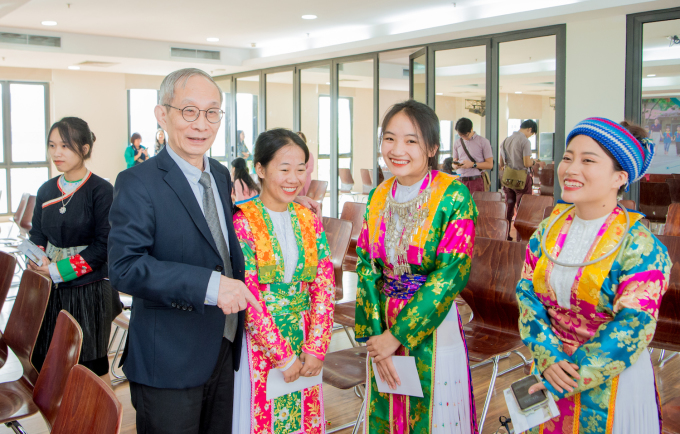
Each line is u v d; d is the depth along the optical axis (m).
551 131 6.01
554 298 1.58
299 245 1.83
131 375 1.52
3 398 2.00
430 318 1.72
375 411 1.93
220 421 1.68
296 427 1.83
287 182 1.79
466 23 6.19
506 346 2.39
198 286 1.38
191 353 1.52
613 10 5.25
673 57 5.16
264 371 1.76
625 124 1.56
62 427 1.30
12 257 2.47
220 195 1.68
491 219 3.96
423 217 1.79
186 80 1.52
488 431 2.57
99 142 11.07
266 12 6.77
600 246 1.51
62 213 2.49
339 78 8.46
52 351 1.76
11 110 10.18
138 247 1.43
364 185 8.17
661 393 2.84
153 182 1.50
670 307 2.44
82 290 2.58
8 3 5.32
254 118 10.29
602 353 1.42
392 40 7.02
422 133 1.79
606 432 1.47
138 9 6.66
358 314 1.94
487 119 6.50
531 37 6.07
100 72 10.92
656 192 5.16
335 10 6.62
